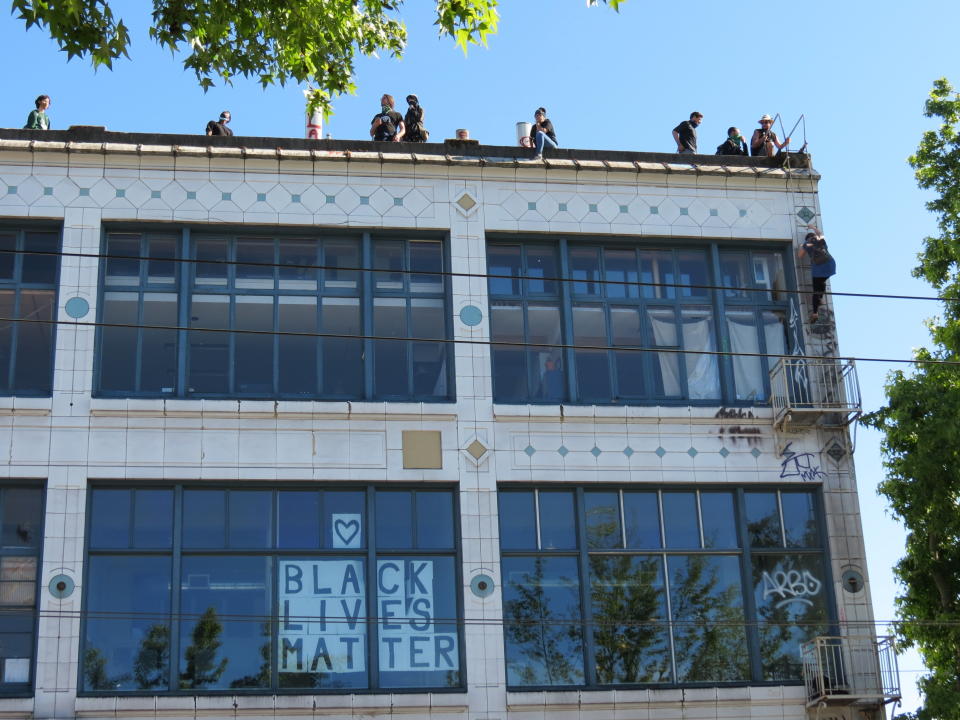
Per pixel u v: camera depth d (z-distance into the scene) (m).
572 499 24.81
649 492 25.08
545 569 24.31
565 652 23.92
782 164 27.64
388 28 21.67
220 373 24.77
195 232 25.50
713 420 25.44
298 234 25.83
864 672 24.36
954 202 28.38
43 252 24.62
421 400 25.08
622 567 24.55
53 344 24.36
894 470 26.73
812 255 26.48
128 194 25.30
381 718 22.86
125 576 23.22
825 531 25.17
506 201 26.41
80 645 22.59
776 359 26.42
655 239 26.73
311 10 20.19
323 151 26.16
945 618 26.03
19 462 23.31
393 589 23.88
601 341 26.08
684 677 24.12
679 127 28.83
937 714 25.11
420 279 25.94
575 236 26.45
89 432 23.67
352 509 24.17
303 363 25.06
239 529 23.77
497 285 26.06
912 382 26.28
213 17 19.81
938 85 29.97
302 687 23.16
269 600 23.48
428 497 24.48
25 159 25.22
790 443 25.56
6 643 22.64
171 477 23.66
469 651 23.45
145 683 22.73
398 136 27.75
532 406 24.98
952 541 26.77
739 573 24.86
